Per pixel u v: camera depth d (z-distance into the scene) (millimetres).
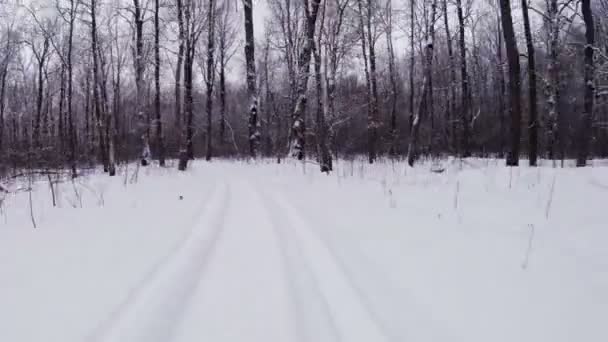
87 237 4973
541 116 25656
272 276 3875
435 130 32688
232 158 27016
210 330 2875
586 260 3615
